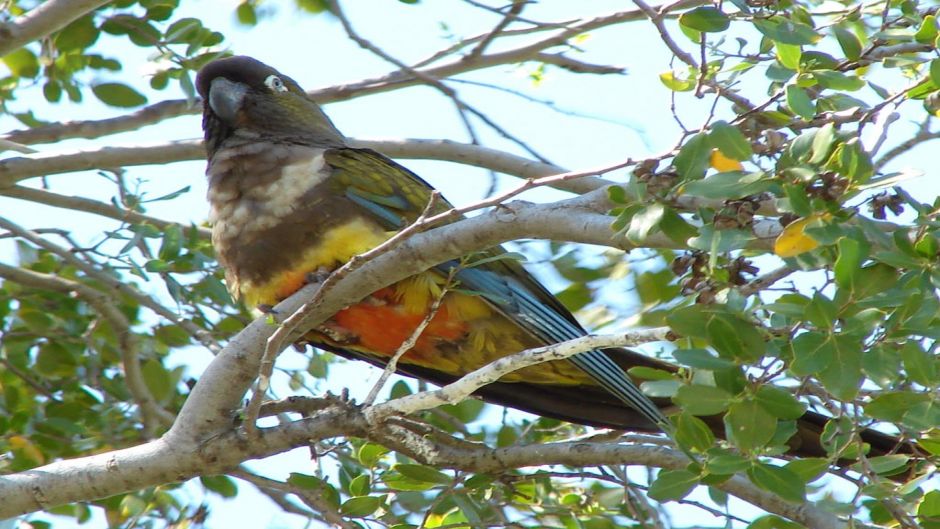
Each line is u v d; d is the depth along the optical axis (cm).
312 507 906
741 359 658
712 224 657
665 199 686
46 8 1063
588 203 790
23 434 1160
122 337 1185
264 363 804
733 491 861
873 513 893
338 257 996
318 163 1025
